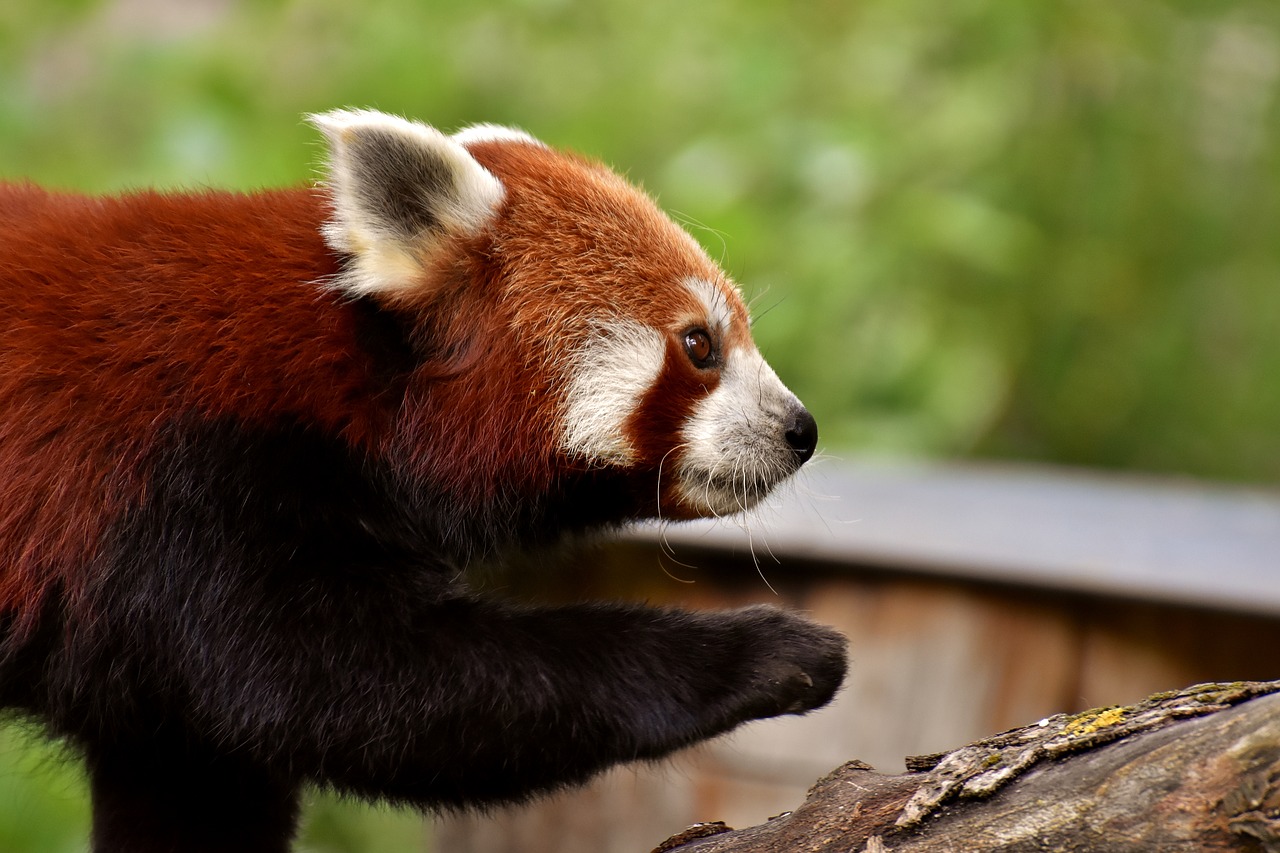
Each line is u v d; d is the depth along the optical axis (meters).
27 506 5.02
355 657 5.02
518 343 5.59
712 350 5.95
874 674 8.17
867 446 12.48
